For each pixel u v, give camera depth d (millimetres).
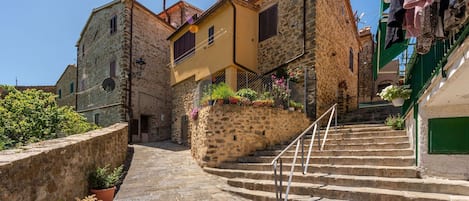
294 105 9117
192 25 12969
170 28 17688
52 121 7949
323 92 10031
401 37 3711
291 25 10602
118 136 8242
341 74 12195
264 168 6754
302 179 5645
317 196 5023
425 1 2953
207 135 7910
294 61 10281
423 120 4926
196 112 9094
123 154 9102
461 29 2973
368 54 17125
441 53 3674
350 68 13766
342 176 5316
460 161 4488
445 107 4668
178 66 14344
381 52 5516
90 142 5367
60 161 4000
